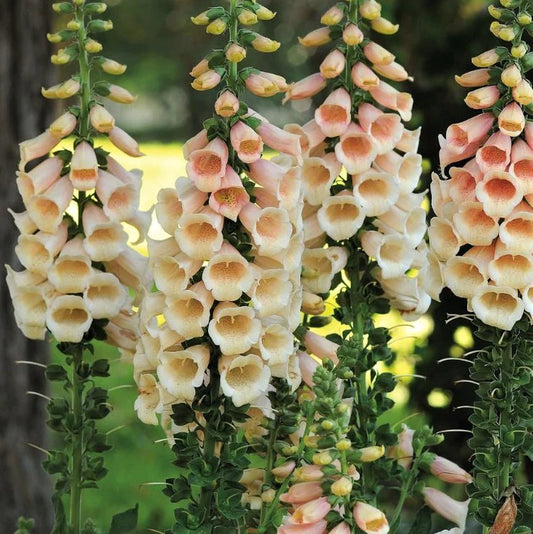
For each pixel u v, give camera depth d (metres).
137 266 4.86
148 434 11.57
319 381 3.82
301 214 4.83
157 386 4.34
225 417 4.40
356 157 4.88
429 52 7.75
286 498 3.83
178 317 4.21
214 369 4.39
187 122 35.09
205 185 4.16
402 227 4.98
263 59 25.22
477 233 4.34
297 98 5.12
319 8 19.12
